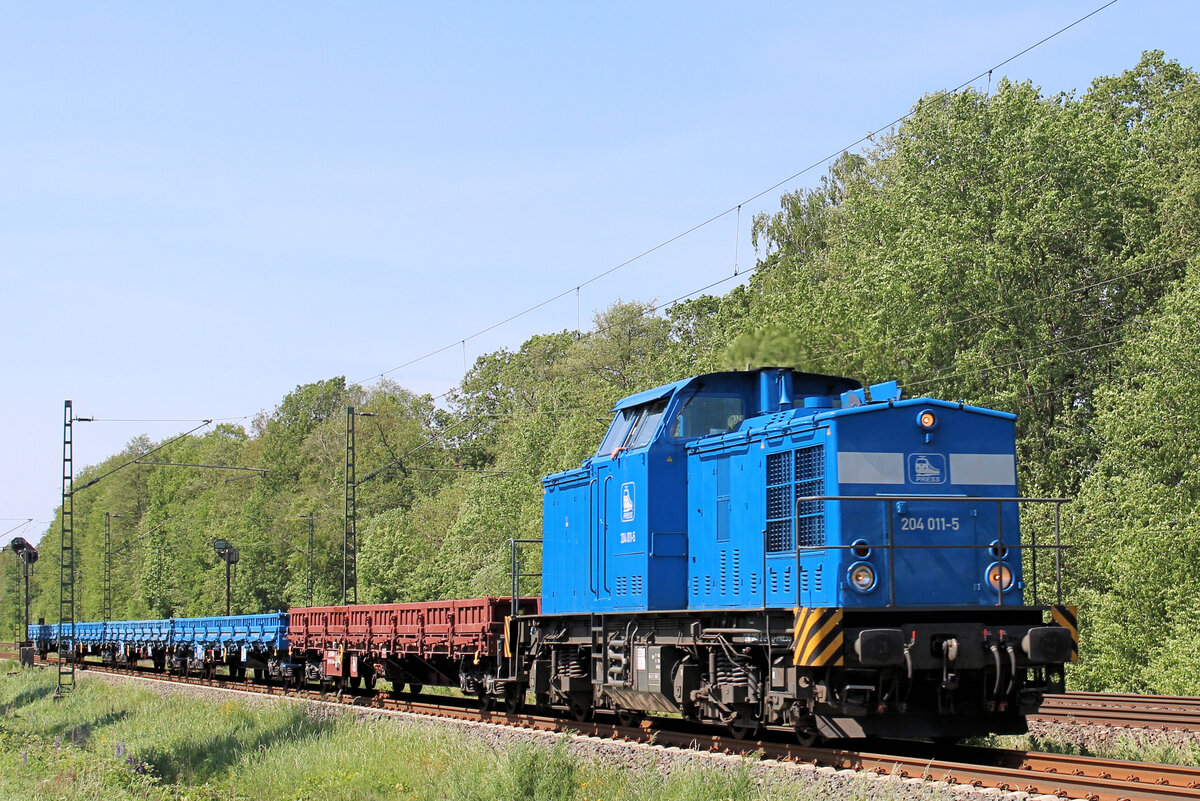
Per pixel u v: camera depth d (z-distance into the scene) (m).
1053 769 11.73
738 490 14.34
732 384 15.64
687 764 12.72
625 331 64.38
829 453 12.98
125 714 27.78
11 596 117.56
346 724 19.84
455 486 69.56
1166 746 14.23
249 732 21.06
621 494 15.96
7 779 16.89
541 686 18.25
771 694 12.92
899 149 38.41
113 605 92.25
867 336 33.50
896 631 11.93
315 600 64.88
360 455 82.44
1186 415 26.88
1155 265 34.25
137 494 102.06
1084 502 29.12
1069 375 35.16
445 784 14.13
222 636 34.56
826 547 12.62
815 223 49.12
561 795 12.83
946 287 33.72
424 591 54.25
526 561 44.38
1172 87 45.81
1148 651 26.55
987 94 35.47
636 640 15.48
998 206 34.59
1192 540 26.00
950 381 33.41
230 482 87.69
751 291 51.06
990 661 12.18
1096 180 35.00
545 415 52.78
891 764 11.55
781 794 11.05
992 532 13.37
